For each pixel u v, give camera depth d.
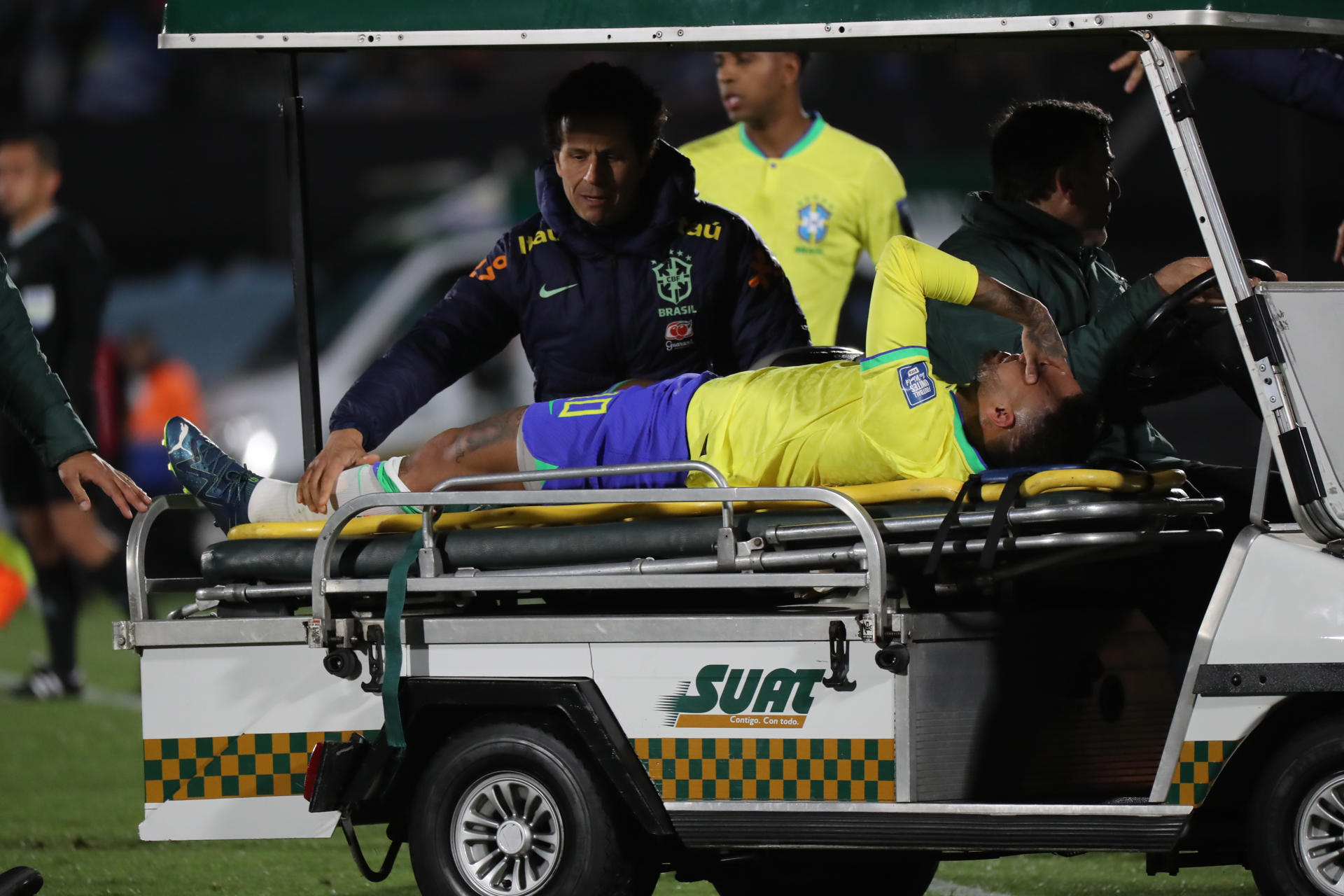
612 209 21.30
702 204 22.36
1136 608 19.11
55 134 65.25
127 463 55.12
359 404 20.91
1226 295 16.22
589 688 17.66
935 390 18.06
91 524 41.56
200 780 19.05
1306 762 15.66
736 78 31.86
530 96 64.56
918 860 20.89
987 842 16.59
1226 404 53.69
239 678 19.00
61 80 66.12
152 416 55.69
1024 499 16.83
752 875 20.67
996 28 16.80
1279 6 16.36
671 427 19.16
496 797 18.22
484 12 18.31
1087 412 18.59
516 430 19.64
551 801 17.89
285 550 19.33
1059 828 16.45
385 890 22.28
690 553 17.83
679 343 22.05
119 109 65.81
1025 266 19.88
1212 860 17.48
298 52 19.44
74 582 40.44
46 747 33.66
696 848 18.25
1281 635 15.73
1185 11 16.17
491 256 22.27
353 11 18.67
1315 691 15.58
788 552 17.34
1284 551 15.91
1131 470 17.81
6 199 41.41
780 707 17.14
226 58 65.62
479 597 20.59
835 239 32.31
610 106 20.94
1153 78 16.42
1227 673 15.91
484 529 18.77
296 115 20.81
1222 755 15.95
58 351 41.19
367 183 64.06
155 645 19.17
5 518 51.03
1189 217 60.12
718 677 17.36
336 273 62.88
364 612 19.67
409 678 18.42
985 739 17.47
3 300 18.98
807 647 17.06
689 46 18.81
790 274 32.34
